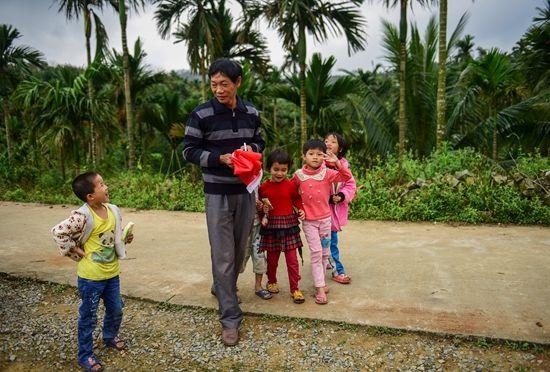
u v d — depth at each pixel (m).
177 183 9.47
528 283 3.77
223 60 2.99
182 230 6.49
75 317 3.58
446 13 8.79
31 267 4.74
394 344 2.93
